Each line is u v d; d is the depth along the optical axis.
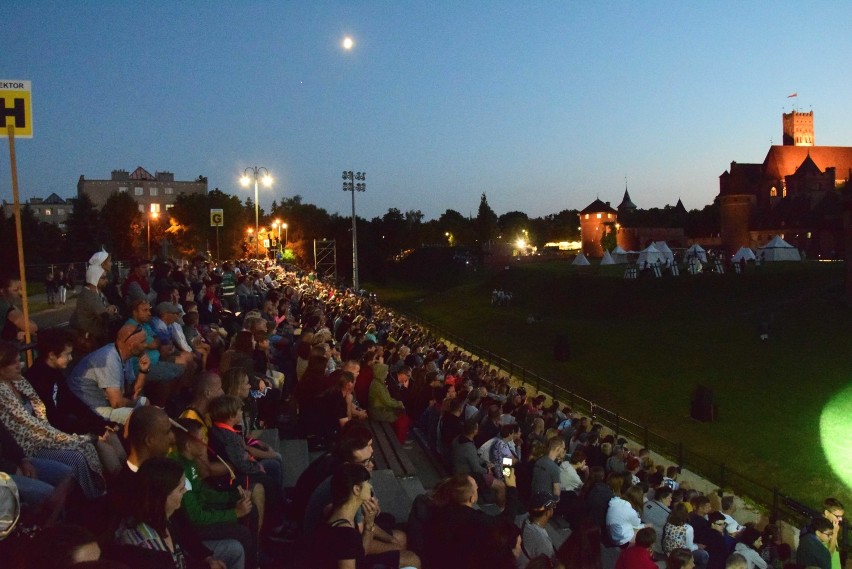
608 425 33.25
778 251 87.25
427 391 16.25
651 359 49.22
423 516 7.59
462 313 86.31
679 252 118.06
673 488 15.70
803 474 29.05
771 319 52.75
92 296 10.91
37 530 4.72
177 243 87.56
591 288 80.06
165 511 4.77
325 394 11.20
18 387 6.63
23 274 9.57
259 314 15.97
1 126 9.69
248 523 6.69
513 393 21.48
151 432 5.41
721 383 42.28
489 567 5.80
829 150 146.38
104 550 4.57
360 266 134.88
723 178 128.50
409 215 193.75
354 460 7.15
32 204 135.25
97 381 7.34
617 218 150.50
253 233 84.19
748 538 13.15
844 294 56.94
